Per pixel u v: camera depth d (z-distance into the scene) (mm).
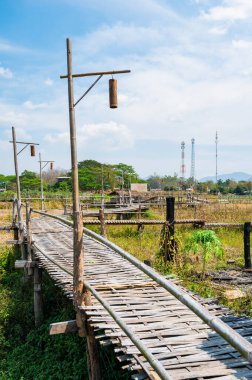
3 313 10008
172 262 11602
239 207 25266
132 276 7336
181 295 2410
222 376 3986
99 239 4621
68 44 5488
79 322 5477
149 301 6051
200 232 10477
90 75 5418
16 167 14031
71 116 5516
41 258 8891
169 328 5066
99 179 66438
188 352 4441
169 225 11852
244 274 10977
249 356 1685
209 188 80312
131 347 4574
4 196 41531
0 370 8133
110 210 20312
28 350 8797
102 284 6773
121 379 5992
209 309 5859
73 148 5461
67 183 64750
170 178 92625
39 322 9898
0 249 16188
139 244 15047
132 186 49719
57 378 7148
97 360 5590
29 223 10273
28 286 11703
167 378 2500
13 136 13844
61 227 14016
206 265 11852
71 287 6750
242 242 15766
